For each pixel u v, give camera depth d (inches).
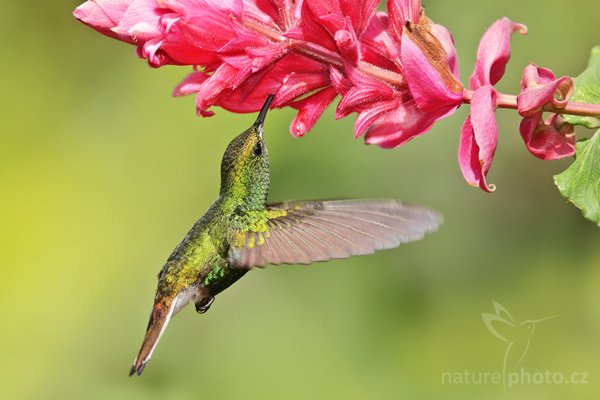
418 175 431.5
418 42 238.7
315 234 233.1
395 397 420.5
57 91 463.5
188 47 230.7
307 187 426.9
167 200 440.5
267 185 255.4
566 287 436.5
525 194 446.0
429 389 420.2
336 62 243.8
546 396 406.9
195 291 261.1
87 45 464.8
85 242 437.1
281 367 429.4
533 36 442.9
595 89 277.3
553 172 444.8
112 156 449.4
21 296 430.0
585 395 405.1
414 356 427.2
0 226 436.8
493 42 252.2
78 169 448.5
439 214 215.6
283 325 436.1
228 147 256.8
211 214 259.6
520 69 443.5
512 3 440.1
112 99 457.7
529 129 257.6
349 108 245.0
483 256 439.8
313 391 424.2
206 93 233.3
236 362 434.0
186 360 436.5
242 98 241.6
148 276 432.5
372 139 252.4
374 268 440.5
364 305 436.8
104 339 430.9
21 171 449.1
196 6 228.4
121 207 440.5
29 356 426.9
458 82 242.5
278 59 237.8
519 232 442.3
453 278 438.3
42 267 432.5
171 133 446.0
